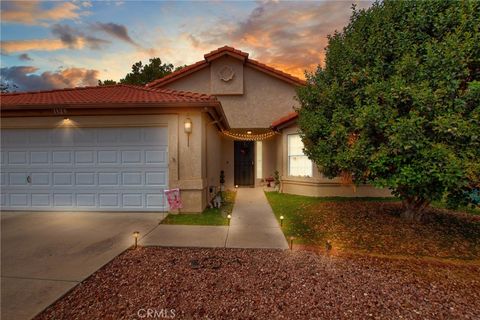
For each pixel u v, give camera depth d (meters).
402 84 3.85
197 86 11.37
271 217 6.40
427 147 3.63
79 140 6.80
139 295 2.75
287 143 10.21
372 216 6.08
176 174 6.59
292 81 11.12
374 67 4.47
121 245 4.33
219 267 3.47
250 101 11.32
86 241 4.53
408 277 3.24
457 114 3.55
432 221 5.68
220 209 7.29
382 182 4.08
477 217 6.14
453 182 3.42
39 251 4.04
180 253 4.00
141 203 6.74
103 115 6.67
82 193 6.82
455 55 3.66
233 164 12.41
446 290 2.94
